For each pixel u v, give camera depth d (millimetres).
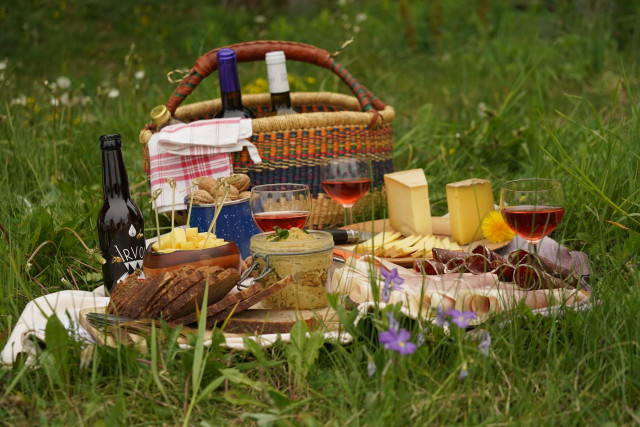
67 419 1520
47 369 1567
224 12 9562
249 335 1773
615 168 2664
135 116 4441
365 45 7516
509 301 1796
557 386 1521
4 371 1665
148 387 1591
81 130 3971
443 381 1597
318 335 1656
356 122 2773
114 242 2121
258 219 2184
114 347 1687
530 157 3625
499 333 1708
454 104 5176
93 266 2469
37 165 3314
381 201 2961
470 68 6312
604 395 1519
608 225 2496
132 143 4086
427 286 1901
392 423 1407
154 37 9023
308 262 1885
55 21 9500
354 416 1444
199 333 1574
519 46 6469
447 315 1674
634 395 1536
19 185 3119
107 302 2043
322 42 7711
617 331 1675
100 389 1646
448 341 1717
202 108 3070
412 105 5344
